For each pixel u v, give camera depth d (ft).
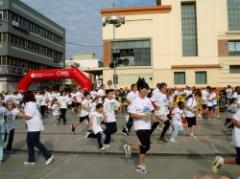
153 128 40.68
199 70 126.31
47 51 245.65
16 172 27.50
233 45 128.98
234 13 129.80
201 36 128.06
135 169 27.96
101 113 35.83
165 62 127.44
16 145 39.73
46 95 85.05
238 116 23.91
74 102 82.17
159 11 127.75
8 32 189.67
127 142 40.65
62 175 26.40
